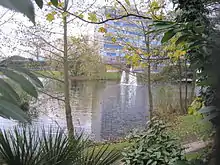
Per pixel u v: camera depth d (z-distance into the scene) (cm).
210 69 93
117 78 1470
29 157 151
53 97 605
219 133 86
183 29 114
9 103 54
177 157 272
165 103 1013
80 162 178
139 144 303
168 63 883
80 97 1224
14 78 58
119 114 976
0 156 149
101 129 754
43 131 182
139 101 1205
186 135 509
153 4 481
